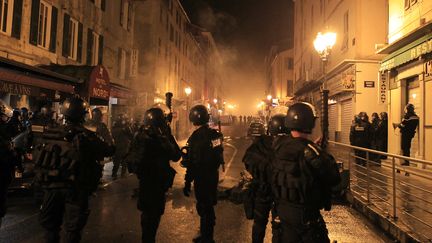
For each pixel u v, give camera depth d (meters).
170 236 5.63
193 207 7.47
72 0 15.76
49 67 13.13
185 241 5.40
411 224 5.68
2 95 11.63
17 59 11.80
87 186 4.13
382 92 15.72
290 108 3.20
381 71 14.15
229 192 8.16
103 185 9.62
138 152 4.44
